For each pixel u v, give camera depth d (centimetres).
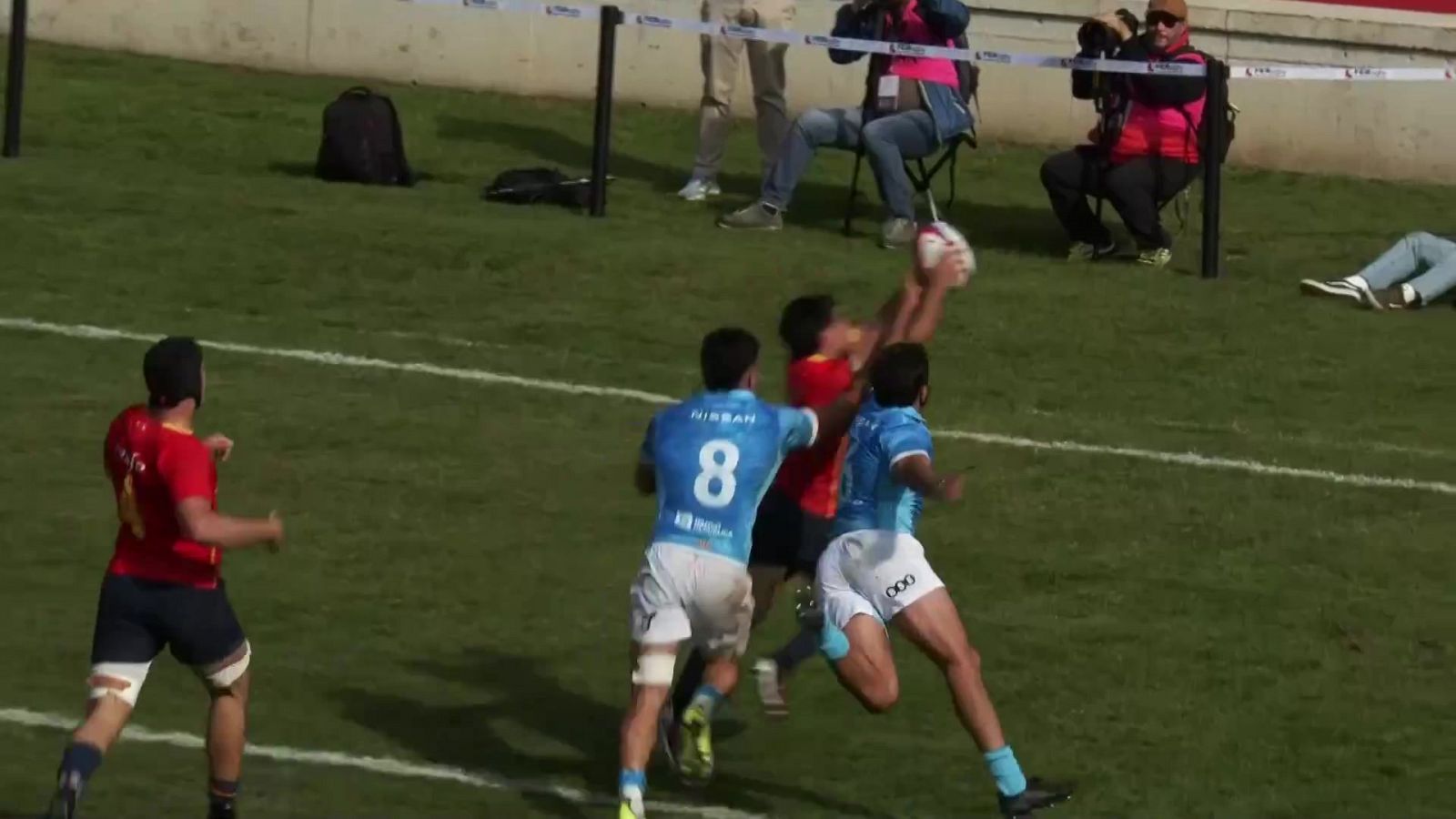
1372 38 6581
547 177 5831
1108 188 5422
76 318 4638
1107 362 4775
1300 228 6044
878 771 2947
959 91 5522
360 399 4316
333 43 6969
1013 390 4572
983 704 2677
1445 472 4209
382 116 5903
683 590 2592
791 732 3069
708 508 2611
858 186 6269
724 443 2625
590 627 3394
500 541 3703
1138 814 2827
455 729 3002
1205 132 5391
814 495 2889
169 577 2453
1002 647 3369
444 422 4225
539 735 3002
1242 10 6612
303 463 3972
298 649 3238
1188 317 5097
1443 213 6269
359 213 5541
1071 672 3291
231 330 4656
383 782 2802
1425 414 4559
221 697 2520
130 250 5119
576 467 4050
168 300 4812
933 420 4356
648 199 5934
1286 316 5153
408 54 6969
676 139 6644
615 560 3659
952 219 5944
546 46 6944
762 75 5828
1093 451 4225
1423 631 3488
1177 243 5797
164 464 2417
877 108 5488
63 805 2344
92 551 3544
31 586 3384
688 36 6894
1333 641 3444
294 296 4906
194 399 2475
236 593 3425
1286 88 6650
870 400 2783
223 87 6756
